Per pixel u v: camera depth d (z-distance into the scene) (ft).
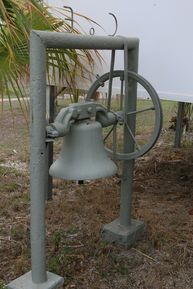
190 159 14.35
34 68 5.23
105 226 8.18
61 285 6.31
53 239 8.10
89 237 8.34
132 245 8.02
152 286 6.77
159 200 10.57
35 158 5.47
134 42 6.98
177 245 8.04
